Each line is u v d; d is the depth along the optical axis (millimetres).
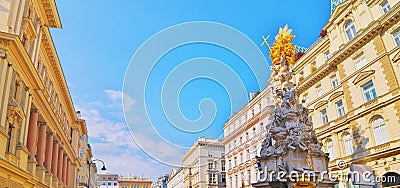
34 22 23125
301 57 39250
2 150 17156
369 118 27422
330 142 32812
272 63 25312
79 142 52812
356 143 28531
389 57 25938
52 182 31641
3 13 18484
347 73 30609
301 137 20297
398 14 24891
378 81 26750
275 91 24734
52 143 31109
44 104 26062
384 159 25062
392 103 25172
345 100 30906
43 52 27766
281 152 19844
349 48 30031
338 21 32250
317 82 35969
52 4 25062
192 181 46375
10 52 18016
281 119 21594
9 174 17969
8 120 18406
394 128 24750
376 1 27766
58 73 33281
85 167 63719
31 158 23500
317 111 35312
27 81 21516
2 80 17219
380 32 26922
